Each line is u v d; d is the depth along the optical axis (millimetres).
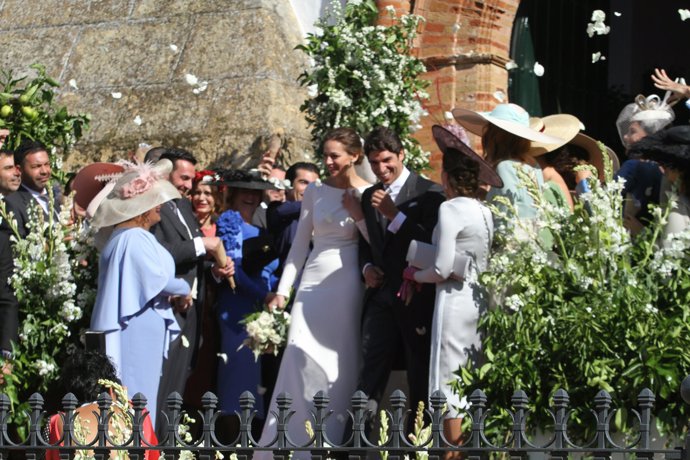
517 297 6828
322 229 8203
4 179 8906
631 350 6539
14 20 12680
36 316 8336
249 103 11094
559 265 6996
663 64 14727
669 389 6363
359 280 8141
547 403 6652
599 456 4891
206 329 8805
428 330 7609
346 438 7949
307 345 8078
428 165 10359
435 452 5016
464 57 11023
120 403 5699
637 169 7609
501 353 6805
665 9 14750
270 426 8086
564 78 12516
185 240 8383
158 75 11656
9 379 7926
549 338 6746
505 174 7570
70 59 12117
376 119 9984
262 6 11664
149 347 7840
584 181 8359
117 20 12234
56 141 10812
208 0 11945
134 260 7797
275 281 8930
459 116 8320
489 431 6656
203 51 11609
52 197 8469
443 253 7254
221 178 9148
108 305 7781
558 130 8828
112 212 7973
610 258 6848
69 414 5414
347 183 8188
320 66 10094
